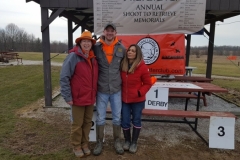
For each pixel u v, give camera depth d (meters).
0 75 10.98
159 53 4.75
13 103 5.48
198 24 4.48
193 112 3.41
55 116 4.49
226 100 6.29
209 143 3.17
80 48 2.65
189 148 3.23
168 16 4.50
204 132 3.85
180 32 4.60
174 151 3.12
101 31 4.61
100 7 4.52
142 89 2.88
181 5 4.43
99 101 2.90
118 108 2.93
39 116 4.48
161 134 3.74
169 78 5.48
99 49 2.79
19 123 4.07
